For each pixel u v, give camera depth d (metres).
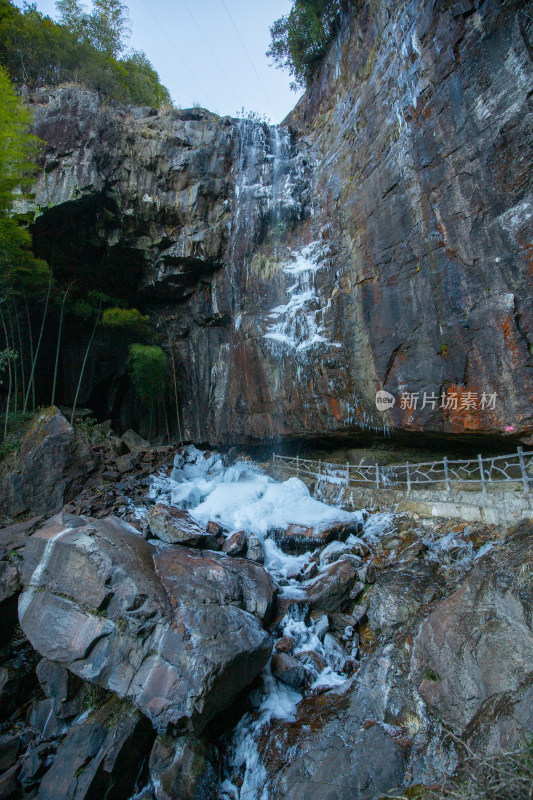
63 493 10.38
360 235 9.80
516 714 3.59
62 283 16.23
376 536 8.37
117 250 15.44
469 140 7.17
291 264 12.53
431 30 8.16
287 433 11.95
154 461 13.26
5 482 10.16
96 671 5.80
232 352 14.35
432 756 4.16
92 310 15.99
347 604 7.06
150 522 8.52
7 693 6.57
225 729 5.62
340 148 11.70
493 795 2.69
